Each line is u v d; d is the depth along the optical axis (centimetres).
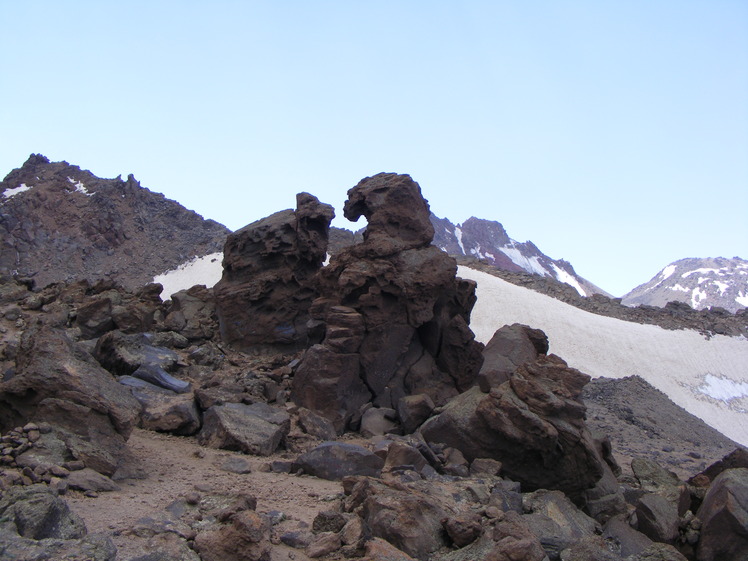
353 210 2934
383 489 1465
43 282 12325
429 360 2748
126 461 1620
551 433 1864
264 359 3084
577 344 9550
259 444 1992
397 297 2633
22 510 1013
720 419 8350
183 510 1298
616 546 1593
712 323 10912
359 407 2542
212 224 15775
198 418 2128
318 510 1461
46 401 1555
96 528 1152
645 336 10156
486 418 1958
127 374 2459
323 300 2811
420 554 1255
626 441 4319
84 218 14450
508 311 10225
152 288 3522
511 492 1688
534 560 1156
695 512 1939
